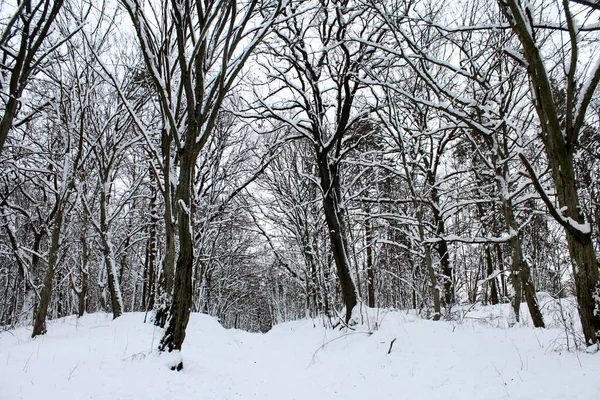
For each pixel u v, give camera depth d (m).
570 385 4.15
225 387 6.34
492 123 9.50
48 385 4.83
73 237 17.70
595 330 5.03
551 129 5.50
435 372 5.71
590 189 7.82
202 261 19.66
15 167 12.07
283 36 11.93
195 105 7.08
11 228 13.04
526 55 5.54
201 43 6.68
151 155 14.84
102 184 13.82
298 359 9.66
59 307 24.52
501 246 18.38
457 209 15.18
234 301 29.77
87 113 13.27
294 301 29.88
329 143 12.31
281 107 13.40
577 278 5.26
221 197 20.02
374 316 10.10
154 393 5.23
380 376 6.31
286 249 20.58
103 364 5.82
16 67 7.18
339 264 11.84
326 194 12.17
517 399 4.23
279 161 19.39
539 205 13.30
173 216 10.34
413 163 12.14
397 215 14.34
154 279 19.06
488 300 23.78
